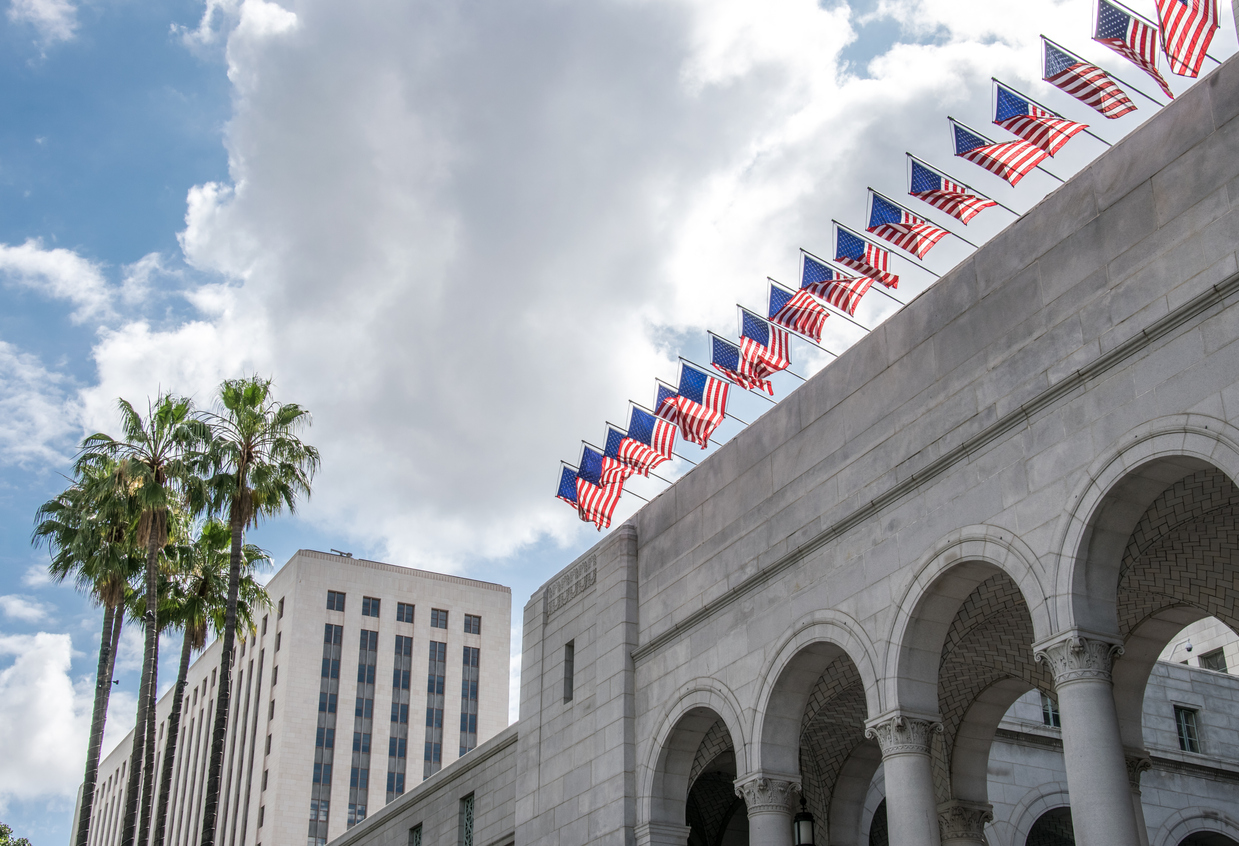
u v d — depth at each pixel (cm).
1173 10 1919
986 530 1920
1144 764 2112
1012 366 1966
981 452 1980
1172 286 1733
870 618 2114
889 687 2028
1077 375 1830
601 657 2875
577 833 2784
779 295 2764
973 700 2464
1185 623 2169
